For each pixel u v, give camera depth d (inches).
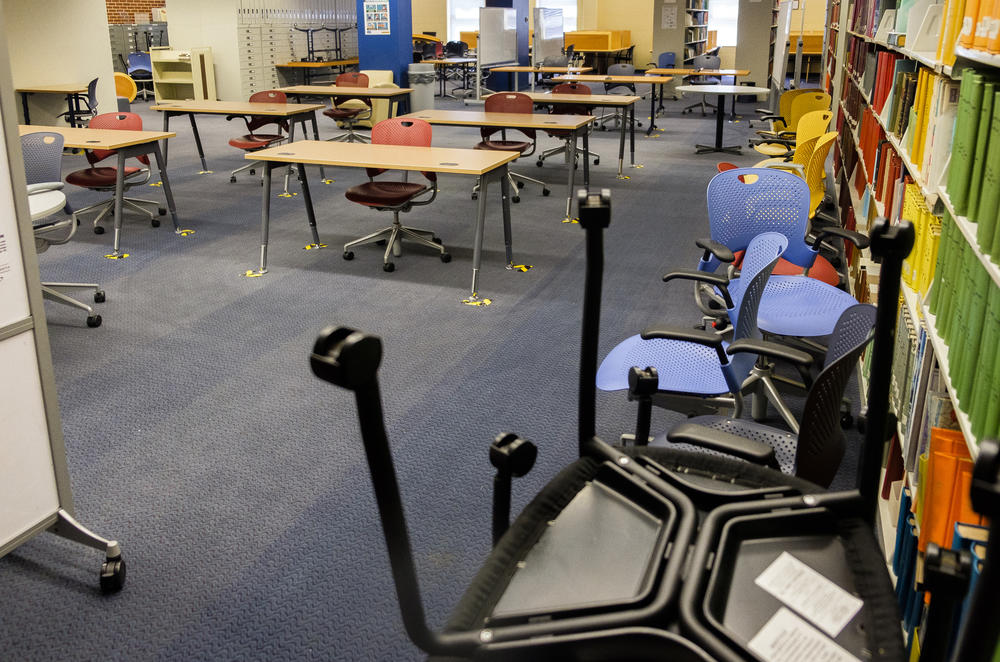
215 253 206.2
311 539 93.3
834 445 70.0
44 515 84.0
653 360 97.0
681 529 38.6
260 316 163.3
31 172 171.5
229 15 498.0
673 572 35.8
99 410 123.6
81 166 314.3
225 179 298.0
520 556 38.6
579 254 206.2
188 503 100.1
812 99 265.7
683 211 252.2
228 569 88.0
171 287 180.2
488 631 33.9
